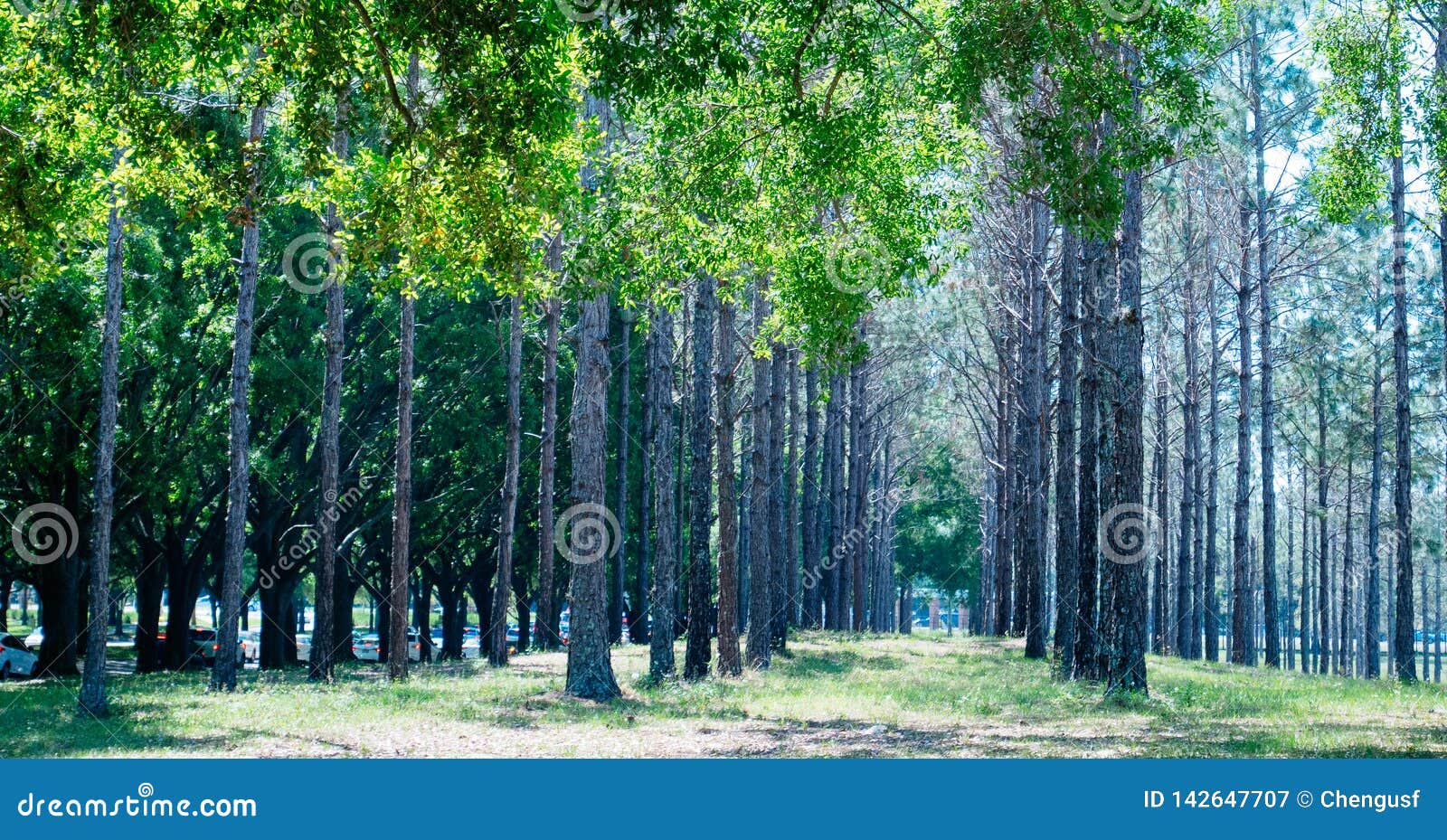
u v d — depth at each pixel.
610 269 16.61
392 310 34.91
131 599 105.56
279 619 40.22
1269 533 37.88
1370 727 16.06
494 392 39.41
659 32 12.15
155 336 25.73
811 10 13.83
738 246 17.44
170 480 31.22
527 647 55.53
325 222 26.56
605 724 17.06
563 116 12.35
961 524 87.69
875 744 14.55
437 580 52.97
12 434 27.95
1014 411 46.94
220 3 11.84
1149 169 20.08
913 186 17.53
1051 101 15.00
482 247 13.20
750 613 28.42
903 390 59.59
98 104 13.06
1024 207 32.94
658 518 24.89
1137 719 17.50
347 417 36.75
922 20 15.52
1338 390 44.69
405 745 14.91
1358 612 77.44
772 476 34.06
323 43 11.76
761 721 17.55
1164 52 14.30
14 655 36.34
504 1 11.51
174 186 13.56
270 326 31.61
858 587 53.97
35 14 12.82
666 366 25.25
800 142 15.52
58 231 14.27
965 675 26.94
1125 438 20.55
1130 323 20.56
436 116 12.11
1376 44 16.75
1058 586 28.02
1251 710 18.88
